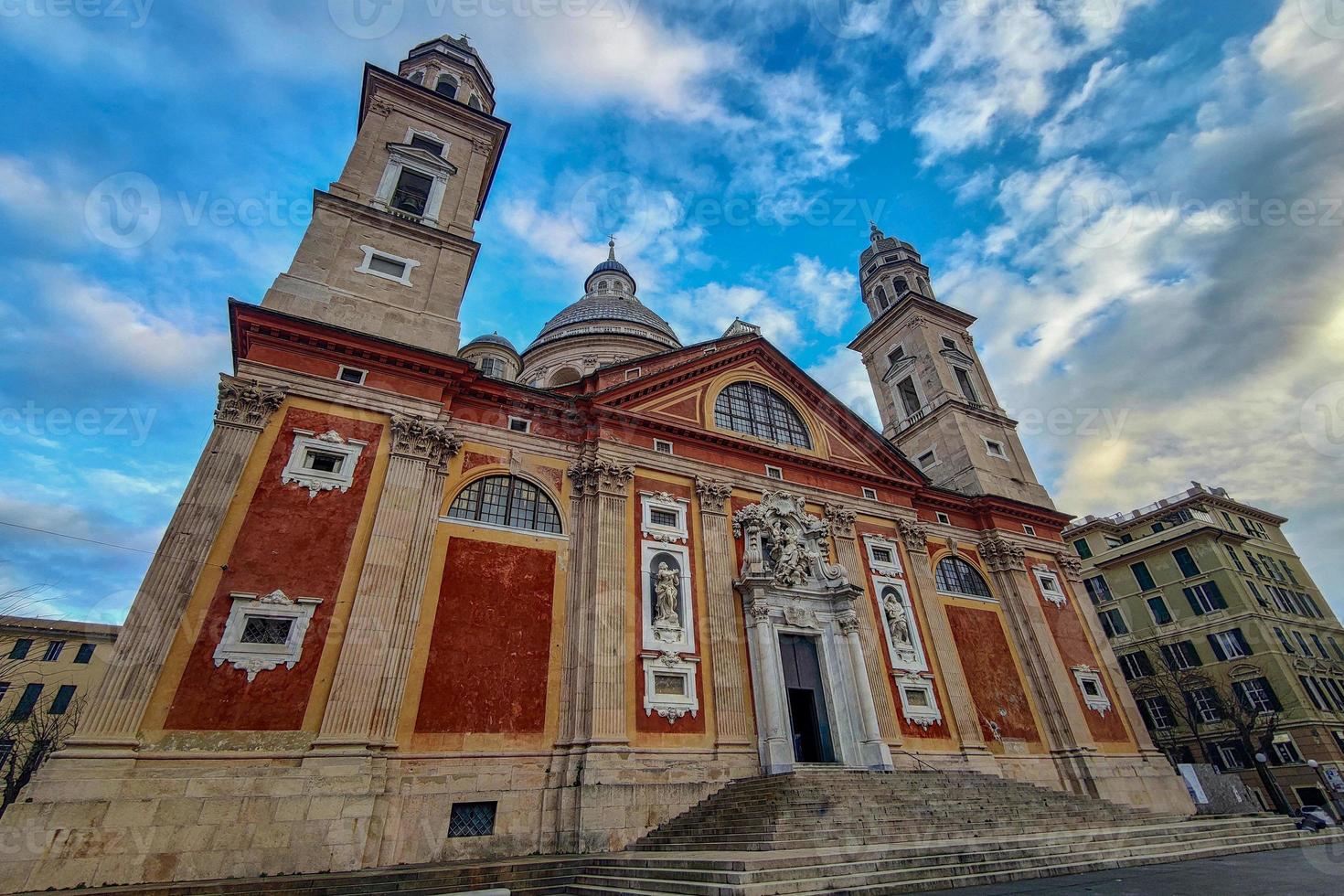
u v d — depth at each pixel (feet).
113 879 39.68
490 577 63.46
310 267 71.92
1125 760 89.86
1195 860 45.34
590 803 54.19
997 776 70.08
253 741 47.50
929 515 103.65
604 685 61.11
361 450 62.85
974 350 136.98
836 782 57.57
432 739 54.03
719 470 83.92
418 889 41.57
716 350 94.38
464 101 103.19
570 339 144.36
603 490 72.64
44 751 97.60
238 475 56.03
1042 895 30.40
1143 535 166.81
